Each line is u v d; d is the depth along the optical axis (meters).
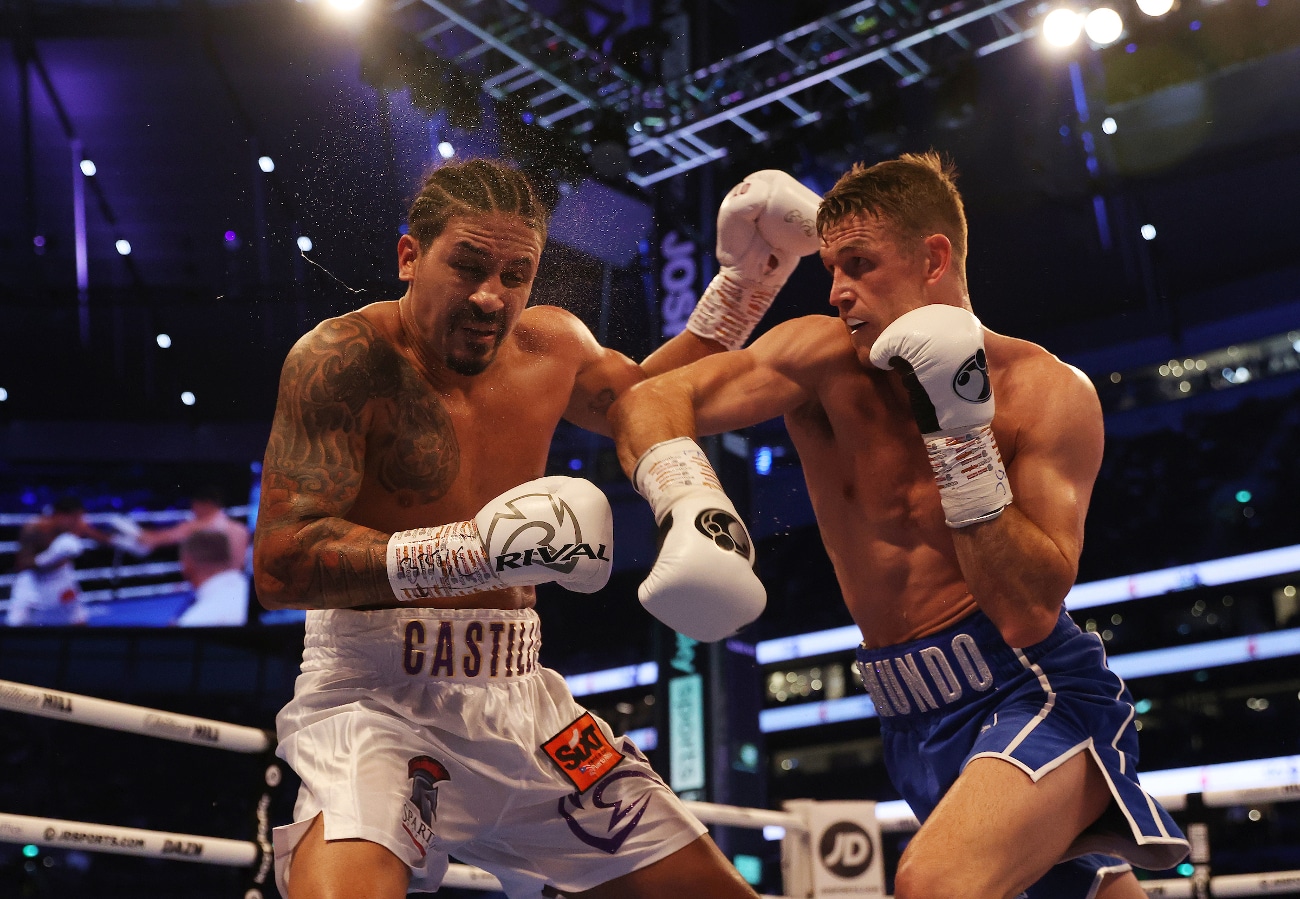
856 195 2.27
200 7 13.24
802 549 16.06
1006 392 2.38
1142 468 15.05
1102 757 2.20
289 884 1.91
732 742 9.84
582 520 1.87
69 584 15.24
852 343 2.41
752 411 2.34
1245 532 14.11
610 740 2.26
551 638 16.61
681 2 11.40
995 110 13.59
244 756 15.87
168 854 3.00
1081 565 15.12
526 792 2.13
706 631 1.86
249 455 16.17
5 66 14.20
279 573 1.95
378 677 2.08
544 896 2.26
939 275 2.29
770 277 2.79
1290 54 12.45
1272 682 13.81
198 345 16.09
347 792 1.92
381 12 10.95
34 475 15.67
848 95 11.25
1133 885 2.52
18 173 15.16
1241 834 13.02
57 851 14.09
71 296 15.50
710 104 11.05
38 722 15.35
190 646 16.14
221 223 15.51
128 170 15.21
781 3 12.07
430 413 2.15
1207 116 13.27
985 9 10.01
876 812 4.36
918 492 2.35
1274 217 14.02
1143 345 15.04
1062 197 14.34
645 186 11.66
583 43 10.94
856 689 15.80
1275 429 14.38
